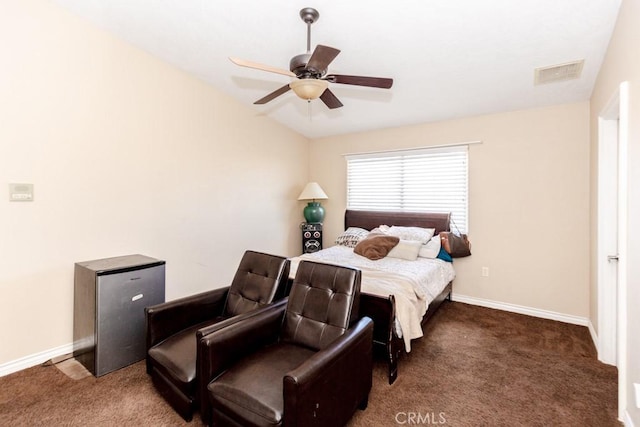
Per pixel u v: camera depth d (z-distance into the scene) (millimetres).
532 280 3439
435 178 4035
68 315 2562
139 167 3006
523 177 3451
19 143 2279
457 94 3246
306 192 4598
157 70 3121
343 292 1933
